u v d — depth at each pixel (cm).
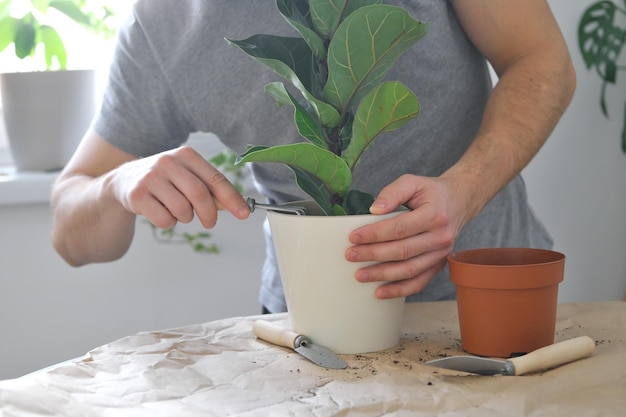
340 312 85
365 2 83
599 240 201
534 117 105
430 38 113
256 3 112
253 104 115
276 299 133
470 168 98
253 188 194
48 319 190
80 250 128
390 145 115
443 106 116
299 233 83
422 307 106
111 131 127
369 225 83
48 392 70
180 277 195
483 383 74
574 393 70
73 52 199
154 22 117
